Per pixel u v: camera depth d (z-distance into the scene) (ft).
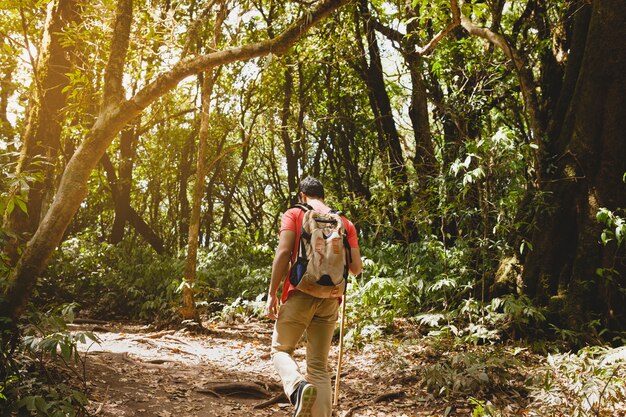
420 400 17.01
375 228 36.70
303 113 55.67
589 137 23.94
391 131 46.37
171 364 21.53
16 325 13.67
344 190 65.31
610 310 22.30
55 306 15.48
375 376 19.83
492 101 35.86
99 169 57.06
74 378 16.84
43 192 26.02
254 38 50.19
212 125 64.64
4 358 13.23
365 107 56.95
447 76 39.75
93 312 36.73
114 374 18.52
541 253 24.56
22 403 12.16
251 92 58.03
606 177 23.38
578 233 23.80
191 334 29.09
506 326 23.13
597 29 23.81
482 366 17.24
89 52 28.19
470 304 24.35
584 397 13.79
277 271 12.64
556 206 24.40
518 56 28.14
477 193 28.19
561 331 21.63
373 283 26.78
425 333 26.00
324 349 13.00
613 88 23.47
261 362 23.07
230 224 87.66
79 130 31.01
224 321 33.71
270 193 91.61
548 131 26.50
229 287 37.81
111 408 15.31
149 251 44.62
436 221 35.12
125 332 30.37
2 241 13.96
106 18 24.20
